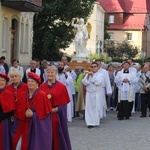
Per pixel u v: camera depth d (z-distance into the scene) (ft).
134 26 328.08
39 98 29.63
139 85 71.26
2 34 108.17
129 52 263.08
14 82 31.78
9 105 29.76
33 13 132.77
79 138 47.75
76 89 68.18
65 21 157.79
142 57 259.19
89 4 162.61
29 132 29.43
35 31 155.94
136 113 76.23
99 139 47.42
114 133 51.93
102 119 65.72
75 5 154.81
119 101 66.28
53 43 152.76
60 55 162.81
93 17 261.65
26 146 29.43
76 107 64.95
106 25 307.78
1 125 30.27
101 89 57.16
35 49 156.87
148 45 345.72
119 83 66.64
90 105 56.49
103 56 203.41
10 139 30.30
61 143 32.81
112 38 330.75
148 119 67.21
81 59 110.83
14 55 118.32
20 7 107.65
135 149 42.09
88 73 56.65
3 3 103.45
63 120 33.24
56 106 33.22
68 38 154.71
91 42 261.44
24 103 29.73
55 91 33.47
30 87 29.76
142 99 70.08
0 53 105.29
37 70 65.36
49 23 155.63
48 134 29.55
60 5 152.25
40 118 29.43
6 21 109.91
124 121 63.93
